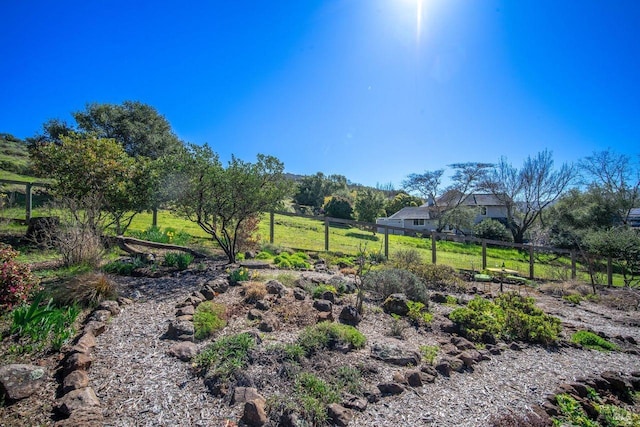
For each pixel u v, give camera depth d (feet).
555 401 11.60
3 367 8.85
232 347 11.33
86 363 9.99
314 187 141.79
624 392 13.41
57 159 24.88
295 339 12.92
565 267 46.03
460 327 16.90
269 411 8.94
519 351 15.79
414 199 167.12
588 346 17.63
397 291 20.58
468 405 10.68
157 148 75.51
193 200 23.79
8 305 12.61
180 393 9.39
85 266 19.30
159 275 20.40
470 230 106.22
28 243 25.03
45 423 7.85
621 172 84.74
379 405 10.00
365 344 13.67
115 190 25.84
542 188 93.09
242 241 31.71
